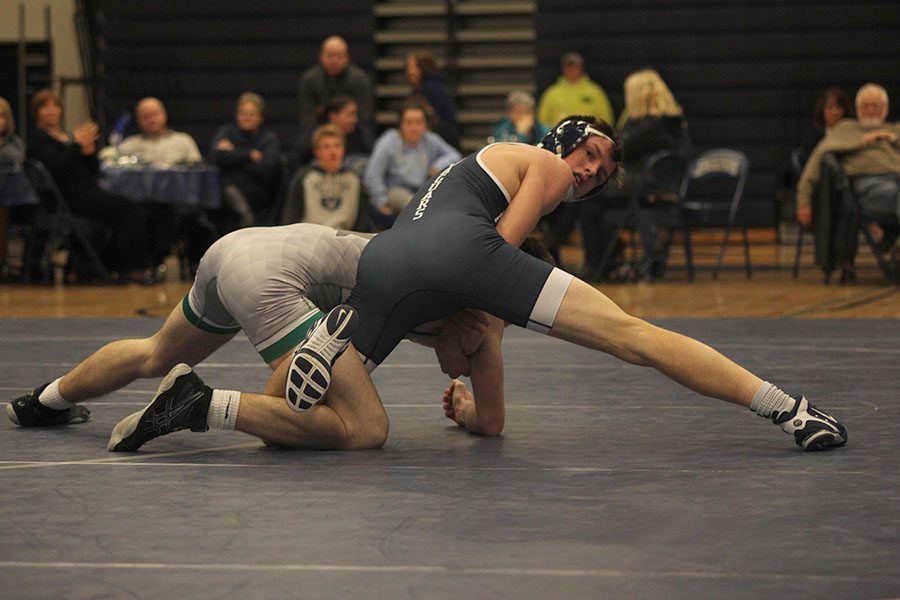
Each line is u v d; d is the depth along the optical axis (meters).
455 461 4.88
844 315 10.50
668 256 15.63
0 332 9.59
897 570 3.42
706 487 4.39
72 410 5.75
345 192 12.85
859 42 19.94
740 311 10.91
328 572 3.42
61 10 22.44
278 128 20.64
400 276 4.96
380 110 21.00
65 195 13.97
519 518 3.98
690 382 5.01
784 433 5.41
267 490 4.39
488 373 5.30
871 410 5.94
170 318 5.41
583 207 14.04
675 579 3.35
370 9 20.53
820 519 3.95
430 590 3.27
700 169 14.35
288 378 4.80
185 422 4.95
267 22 20.52
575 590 3.26
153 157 15.06
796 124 20.03
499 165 5.25
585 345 5.02
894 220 13.20
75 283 14.52
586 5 20.22
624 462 4.84
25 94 22.27
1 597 3.23
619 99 20.23
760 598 3.20
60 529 3.89
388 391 6.75
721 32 20.09
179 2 20.53
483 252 4.94
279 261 5.10
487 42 21.30
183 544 3.71
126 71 20.59
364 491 4.37
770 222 20.19
